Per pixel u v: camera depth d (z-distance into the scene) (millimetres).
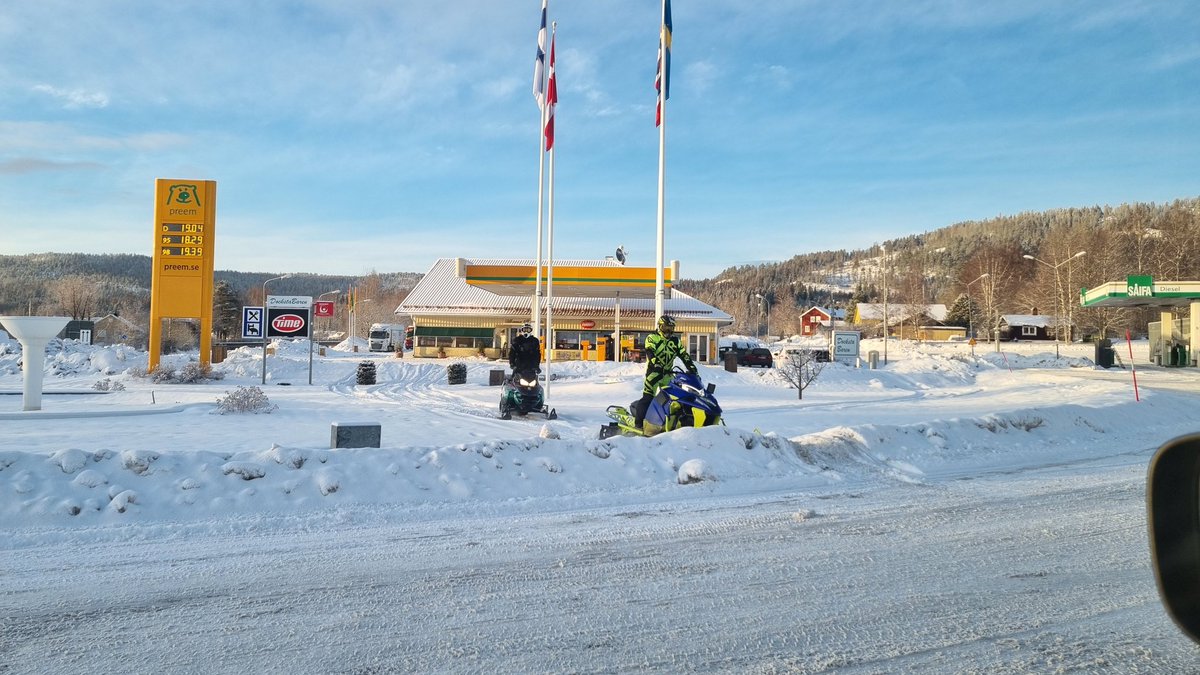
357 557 5086
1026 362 48219
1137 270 75812
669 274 38344
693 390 9039
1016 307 101562
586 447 7676
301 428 12914
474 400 20812
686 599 4352
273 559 5008
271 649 3561
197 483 6164
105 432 12062
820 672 3381
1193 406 16734
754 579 4738
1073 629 3922
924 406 18938
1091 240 82438
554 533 5781
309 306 27938
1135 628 3932
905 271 165625
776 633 3844
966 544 5594
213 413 15820
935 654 3590
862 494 7359
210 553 5098
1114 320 63688
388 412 16594
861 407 18594
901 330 87000
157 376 26797
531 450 7480
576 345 46469
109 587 4414
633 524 6090
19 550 5070
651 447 7992
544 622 3967
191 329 64000
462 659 3482
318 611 4078
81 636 3686
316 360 35812
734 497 7156
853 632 3869
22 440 10883
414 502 6473
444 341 47469
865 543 5605
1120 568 5012
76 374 30328
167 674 3264
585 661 3480
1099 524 6223
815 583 4668
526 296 47969
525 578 4707
